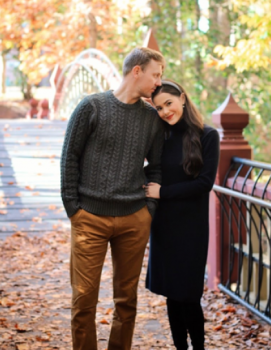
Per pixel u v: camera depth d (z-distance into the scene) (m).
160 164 3.11
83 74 12.55
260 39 7.60
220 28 13.15
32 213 6.91
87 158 2.89
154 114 3.00
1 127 11.09
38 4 13.78
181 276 3.07
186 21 13.45
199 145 2.99
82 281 2.94
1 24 14.04
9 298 4.34
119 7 12.75
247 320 3.98
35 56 15.17
